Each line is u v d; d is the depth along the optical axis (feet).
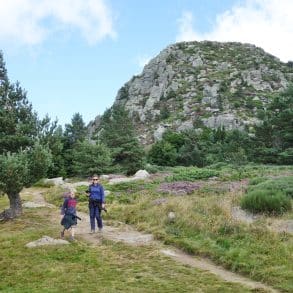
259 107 371.35
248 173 119.24
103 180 131.44
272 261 41.47
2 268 42.37
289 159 177.68
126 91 495.82
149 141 338.75
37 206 85.71
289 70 493.36
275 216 63.05
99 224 59.16
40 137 77.20
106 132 195.83
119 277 38.91
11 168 68.90
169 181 112.98
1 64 77.25
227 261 43.01
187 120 357.82
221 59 506.48
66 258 45.32
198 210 63.62
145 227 60.54
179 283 37.14
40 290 35.65
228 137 246.27
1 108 76.07
